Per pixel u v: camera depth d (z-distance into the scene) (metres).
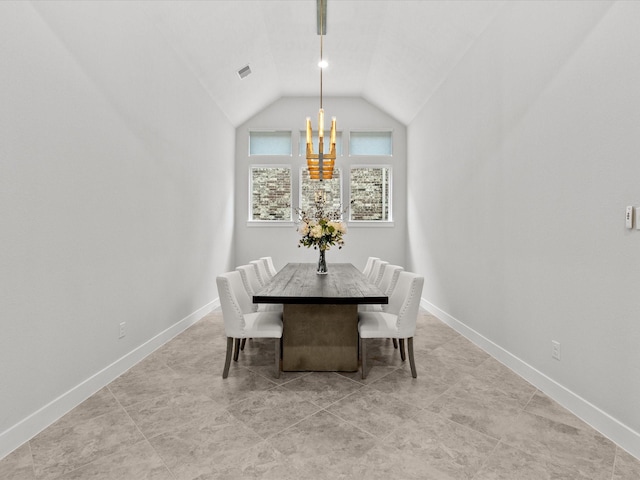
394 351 3.41
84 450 1.82
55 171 2.17
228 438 1.92
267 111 6.68
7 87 1.85
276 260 6.63
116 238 2.81
